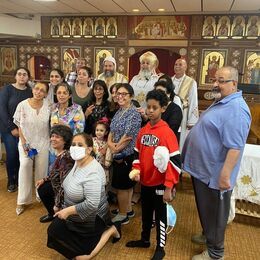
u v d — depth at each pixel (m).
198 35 6.31
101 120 2.62
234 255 2.14
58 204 2.21
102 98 2.76
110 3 5.53
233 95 1.73
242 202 2.78
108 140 2.45
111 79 3.12
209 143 1.78
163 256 2.00
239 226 2.54
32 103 2.65
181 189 3.24
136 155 2.03
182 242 2.27
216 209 1.84
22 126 2.61
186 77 3.16
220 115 1.73
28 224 2.47
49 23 7.12
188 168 1.93
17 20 7.47
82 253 1.94
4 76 7.66
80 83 2.96
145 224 2.12
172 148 1.82
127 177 2.38
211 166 1.80
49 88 3.01
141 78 2.98
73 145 1.92
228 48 6.20
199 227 2.48
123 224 2.49
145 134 1.94
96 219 1.96
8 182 3.10
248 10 5.83
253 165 2.39
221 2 5.18
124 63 6.84
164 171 1.82
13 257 2.04
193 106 3.09
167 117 2.38
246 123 1.68
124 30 6.69
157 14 6.41
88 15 6.80
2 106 2.91
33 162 2.77
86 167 1.93
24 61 7.45
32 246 2.18
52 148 2.61
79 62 3.66
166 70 6.72
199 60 6.40
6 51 7.54
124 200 2.46
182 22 6.34
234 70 1.73
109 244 2.22
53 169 2.24
